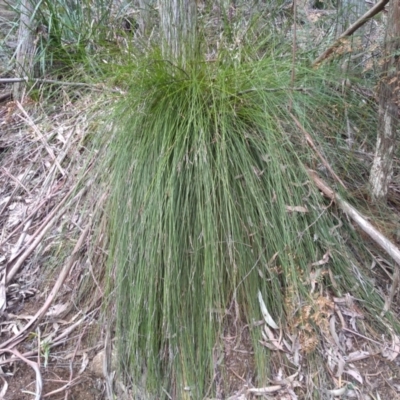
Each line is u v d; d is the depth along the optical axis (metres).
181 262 1.26
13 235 1.59
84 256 1.46
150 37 1.81
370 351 1.26
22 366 1.30
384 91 1.35
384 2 1.29
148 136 1.37
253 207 1.31
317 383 1.21
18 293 1.46
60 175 1.72
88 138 1.73
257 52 1.76
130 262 1.27
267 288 1.30
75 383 1.27
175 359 1.22
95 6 2.22
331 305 1.25
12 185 1.76
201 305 1.24
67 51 2.08
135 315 1.23
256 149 1.37
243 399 1.20
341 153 1.55
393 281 1.32
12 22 2.22
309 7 2.18
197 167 1.29
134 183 1.32
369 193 1.48
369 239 1.43
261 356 1.23
